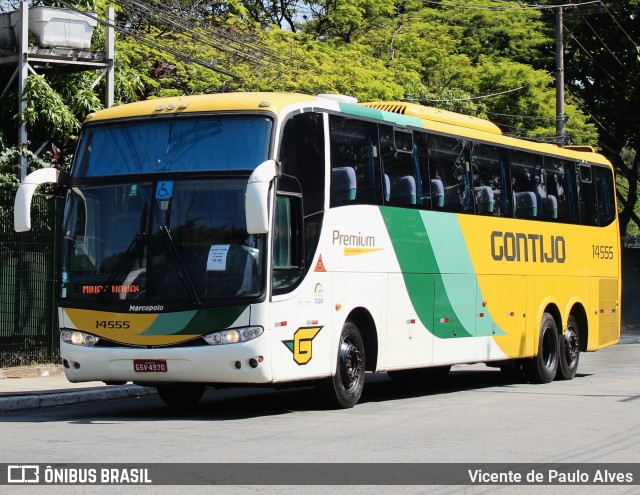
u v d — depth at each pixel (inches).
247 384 527.2
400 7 1804.9
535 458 407.8
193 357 510.3
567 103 1713.8
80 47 927.7
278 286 522.0
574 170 859.4
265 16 1691.7
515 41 1744.6
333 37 1669.5
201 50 1211.2
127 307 522.9
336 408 581.3
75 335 534.3
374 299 603.5
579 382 797.2
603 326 889.5
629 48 1804.9
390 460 395.5
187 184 526.6
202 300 512.4
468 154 711.7
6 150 865.5
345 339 582.6
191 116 538.0
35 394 631.2
